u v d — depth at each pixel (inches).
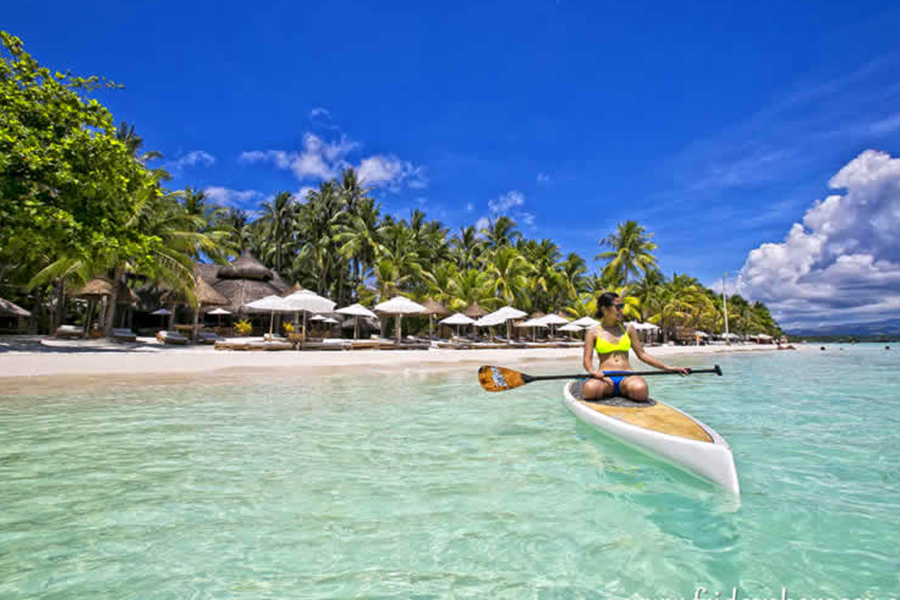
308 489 123.6
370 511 108.7
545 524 101.8
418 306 941.8
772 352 1390.3
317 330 1391.5
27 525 100.0
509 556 87.6
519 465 144.9
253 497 117.5
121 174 610.2
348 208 1640.0
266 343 748.6
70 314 1341.0
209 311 1166.3
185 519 103.7
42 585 76.6
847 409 259.9
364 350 837.2
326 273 1571.1
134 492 120.7
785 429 203.2
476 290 1384.1
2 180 479.8
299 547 90.9
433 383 377.1
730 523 102.2
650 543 93.0
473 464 146.1
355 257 1535.4
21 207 496.7
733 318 2568.9
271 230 1722.4
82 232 535.5
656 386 384.8
